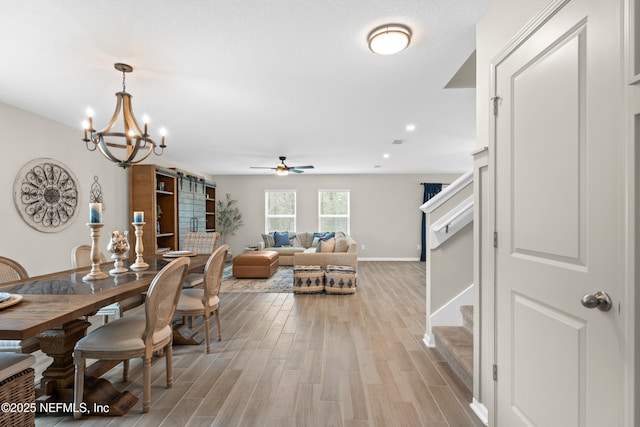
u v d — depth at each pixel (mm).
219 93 3041
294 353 2752
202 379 2312
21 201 3574
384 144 5223
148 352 1922
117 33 2041
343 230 8906
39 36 2062
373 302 4430
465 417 1862
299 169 6297
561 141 1215
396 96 3152
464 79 2977
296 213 8914
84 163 4520
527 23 1409
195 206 7047
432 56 2369
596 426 1059
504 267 1607
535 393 1376
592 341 1073
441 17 1906
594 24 1062
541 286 1330
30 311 1548
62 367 2039
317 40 2146
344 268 4945
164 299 2018
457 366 2330
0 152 3355
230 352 2783
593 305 1021
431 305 2916
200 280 3691
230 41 2146
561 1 1210
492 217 1710
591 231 1077
